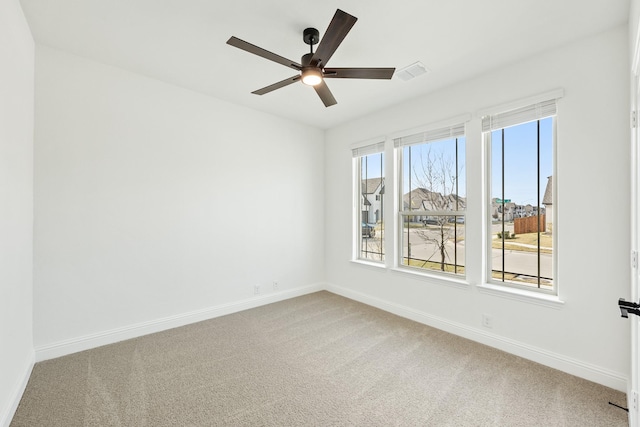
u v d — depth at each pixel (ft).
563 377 7.15
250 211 12.19
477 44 7.46
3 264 5.47
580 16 6.33
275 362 7.92
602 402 6.21
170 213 10.06
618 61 6.59
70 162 8.20
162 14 6.51
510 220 8.76
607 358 6.78
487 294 8.90
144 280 9.53
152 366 7.67
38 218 7.71
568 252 7.34
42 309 7.79
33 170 7.61
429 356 8.23
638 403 5.07
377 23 6.68
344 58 8.17
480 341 9.03
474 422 5.70
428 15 6.41
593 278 6.97
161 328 9.88
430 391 6.66
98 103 8.64
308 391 6.68
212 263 11.10
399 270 11.36
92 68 8.52
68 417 5.79
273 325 10.41
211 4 6.18
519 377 7.18
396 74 9.00
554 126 7.86
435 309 10.26
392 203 11.79
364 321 10.79
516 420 5.74
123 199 9.11
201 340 9.20
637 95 5.31
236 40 5.57
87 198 8.48
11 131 5.87
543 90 7.73
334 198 14.53
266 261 12.75
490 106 8.82
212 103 11.02
